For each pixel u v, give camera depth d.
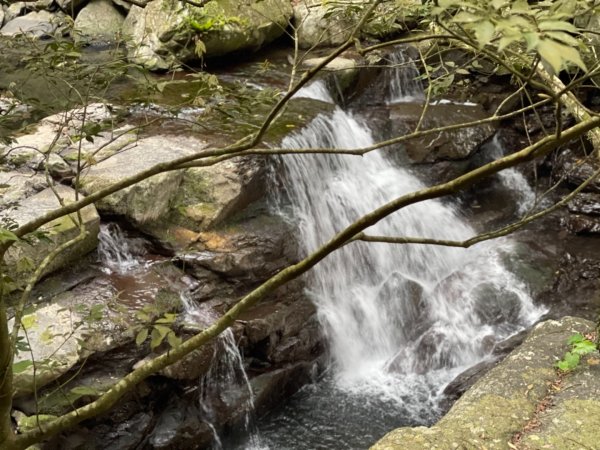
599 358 4.05
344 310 6.57
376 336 6.70
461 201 8.51
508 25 1.38
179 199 6.02
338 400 6.05
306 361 6.06
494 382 3.91
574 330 4.32
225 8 8.33
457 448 3.46
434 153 8.30
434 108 8.73
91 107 6.64
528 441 3.52
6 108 6.47
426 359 6.52
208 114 3.39
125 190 5.61
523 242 7.84
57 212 2.24
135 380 2.37
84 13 9.60
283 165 6.62
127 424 4.86
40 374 4.27
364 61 8.52
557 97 1.85
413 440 3.50
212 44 8.21
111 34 9.41
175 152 6.19
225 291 5.73
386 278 7.10
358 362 6.50
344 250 6.83
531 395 3.82
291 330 5.92
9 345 2.29
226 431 5.40
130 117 6.82
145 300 5.20
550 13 1.49
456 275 7.33
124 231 5.71
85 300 5.03
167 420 5.08
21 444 2.41
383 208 1.98
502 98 9.08
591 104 8.93
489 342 6.64
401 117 8.47
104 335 4.72
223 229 6.02
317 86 8.13
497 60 1.96
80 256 5.32
